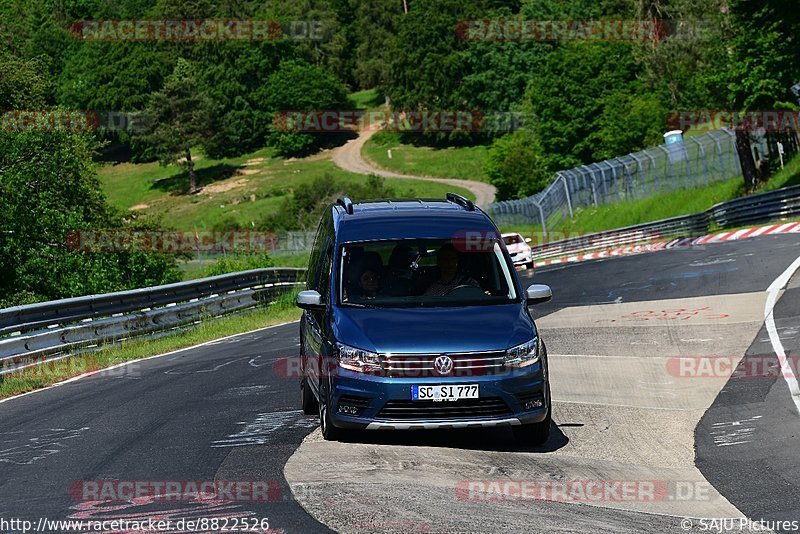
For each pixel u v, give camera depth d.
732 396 27.61
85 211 98.12
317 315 24.80
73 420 28.06
